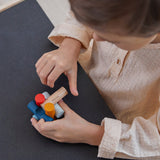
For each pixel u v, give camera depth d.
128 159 0.51
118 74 0.61
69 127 0.51
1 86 0.56
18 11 0.64
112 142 0.49
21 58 0.59
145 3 0.34
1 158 0.50
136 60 0.56
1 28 0.62
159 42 0.51
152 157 0.50
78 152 0.51
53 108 0.50
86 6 0.35
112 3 0.34
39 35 0.62
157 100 0.58
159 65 0.54
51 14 0.90
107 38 0.40
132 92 0.60
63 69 0.56
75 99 0.56
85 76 0.59
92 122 0.54
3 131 0.52
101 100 0.57
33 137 0.52
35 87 0.56
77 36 0.59
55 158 0.50
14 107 0.54
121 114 0.66
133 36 0.38
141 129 0.52
